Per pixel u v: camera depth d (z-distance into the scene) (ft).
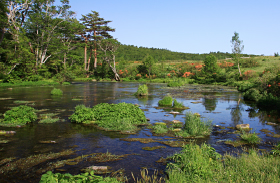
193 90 83.35
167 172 13.66
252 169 13.19
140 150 17.94
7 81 100.32
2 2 92.89
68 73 131.03
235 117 33.24
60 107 39.93
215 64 143.43
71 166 14.64
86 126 26.07
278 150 16.93
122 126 24.71
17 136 21.65
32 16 117.50
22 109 28.12
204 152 14.73
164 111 37.37
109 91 76.07
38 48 124.47
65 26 135.44
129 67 191.72
